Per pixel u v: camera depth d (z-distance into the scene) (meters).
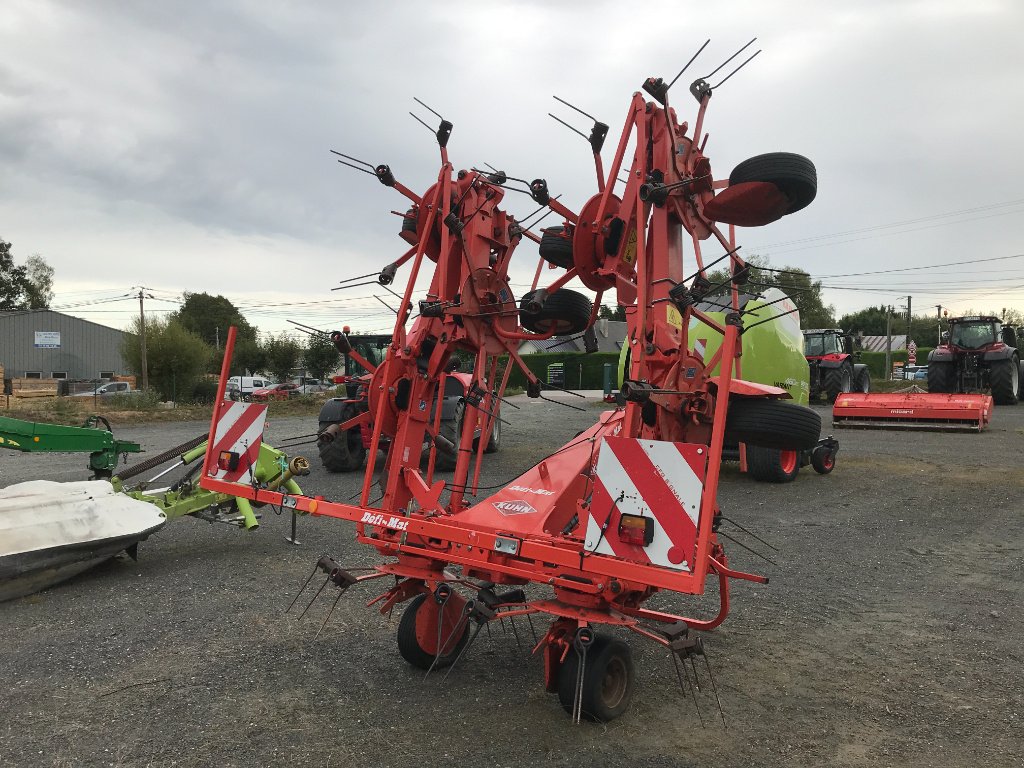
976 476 9.63
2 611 4.62
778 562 5.91
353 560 5.88
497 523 3.73
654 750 2.99
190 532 6.79
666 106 3.93
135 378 32.84
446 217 4.34
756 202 3.64
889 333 42.88
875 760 2.94
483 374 4.54
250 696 3.46
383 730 3.14
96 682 3.60
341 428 4.41
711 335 6.25
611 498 2.97
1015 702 3.46
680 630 2.95
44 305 64.69
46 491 5.32
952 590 5.20
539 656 4.00
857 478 9.69
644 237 3.65
